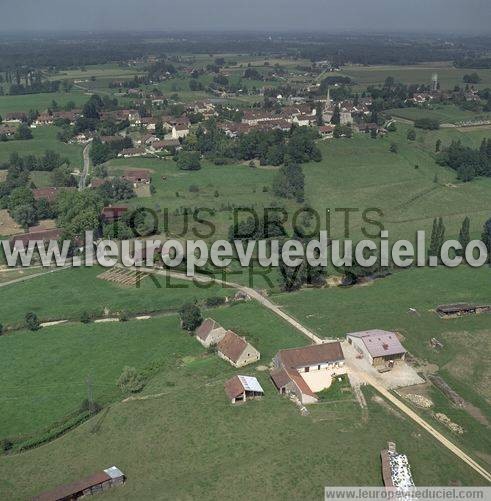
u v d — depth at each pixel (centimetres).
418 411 11569
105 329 15550
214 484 9725
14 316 16138
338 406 11688
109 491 9675
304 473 9894
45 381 13125
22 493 9738
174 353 14088
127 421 11462
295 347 14000
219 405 11738
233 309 16238
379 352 13200
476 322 15212
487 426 11219
